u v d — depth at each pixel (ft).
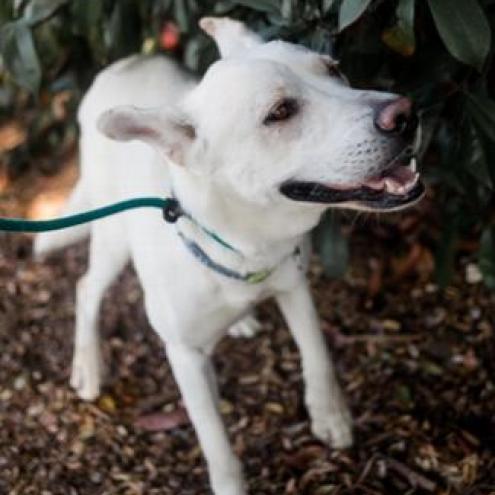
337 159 3.96
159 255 4.48
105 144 4.99
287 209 4.18
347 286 5.94
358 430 5.13
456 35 3.99
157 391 5.53
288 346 5.64
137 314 5.97
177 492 4.99
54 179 6.97
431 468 4.89
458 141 4.71
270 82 3.97
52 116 6.91
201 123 4.06
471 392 5.23
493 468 4.85
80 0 4.98
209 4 5.05
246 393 5.43
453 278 5.82
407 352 5.49
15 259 6.46
